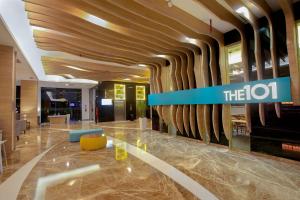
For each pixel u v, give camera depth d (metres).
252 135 5.16
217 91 5.77
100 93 14.86
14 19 4.28
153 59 8.32
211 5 4.07
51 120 14.45
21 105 11.96
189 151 5.60
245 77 5.08
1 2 3.61
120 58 7.89
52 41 5.88
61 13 4.28
